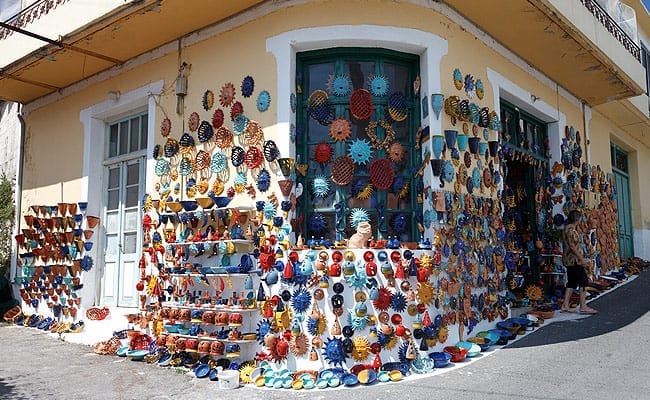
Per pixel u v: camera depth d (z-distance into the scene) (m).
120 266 8.56
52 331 8.75
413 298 5.95
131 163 8.64
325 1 6.38
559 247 9.41
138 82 8.20
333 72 6.60
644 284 10.45
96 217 8.91
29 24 8.45
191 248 6.75
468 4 6.99
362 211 6.36
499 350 6.29
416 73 6.77
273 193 6.30
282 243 6.07
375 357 5.68
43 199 9.98
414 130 6.71
